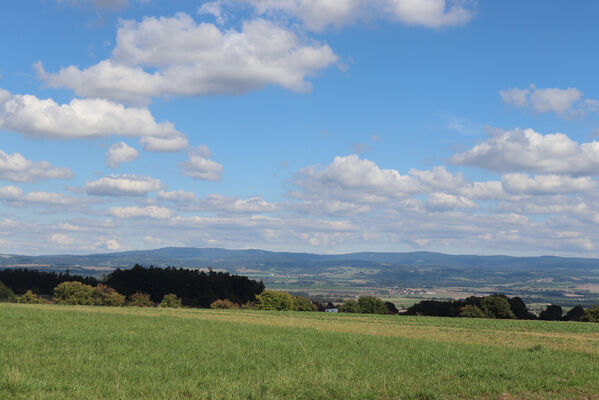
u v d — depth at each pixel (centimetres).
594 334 4756
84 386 1412
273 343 2627
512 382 1706
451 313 12388
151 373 1645
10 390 1329
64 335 2561
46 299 12306
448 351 2556
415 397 1454
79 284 11294
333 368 1897
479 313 10869
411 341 3091
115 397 1305
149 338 2620
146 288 14412
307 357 2158
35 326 3005
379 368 1936
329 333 3403
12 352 1956
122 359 1909
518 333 4553
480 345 3022
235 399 1330
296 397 1402
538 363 2177
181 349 2250
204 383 1545
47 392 1334
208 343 2498
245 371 1784
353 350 2511
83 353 1989
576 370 1983
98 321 3591
